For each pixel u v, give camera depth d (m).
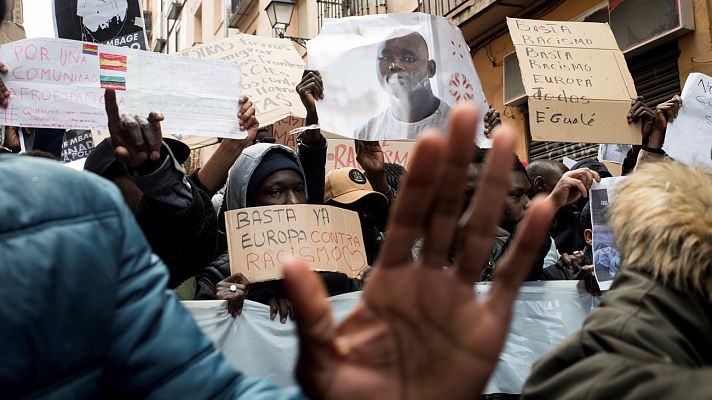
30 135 2.70
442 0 8.80
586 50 2.76
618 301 1.08
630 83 2.74
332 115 2.49
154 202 1.46
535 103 2.60
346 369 0.65
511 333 2.46
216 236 1.71
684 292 1.05
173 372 0.74
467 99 2.64
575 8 7.19
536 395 1.01
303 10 12.88
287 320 2.17
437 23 2.66
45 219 0.67
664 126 2.73
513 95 7.96
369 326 0.67
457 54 2.68
